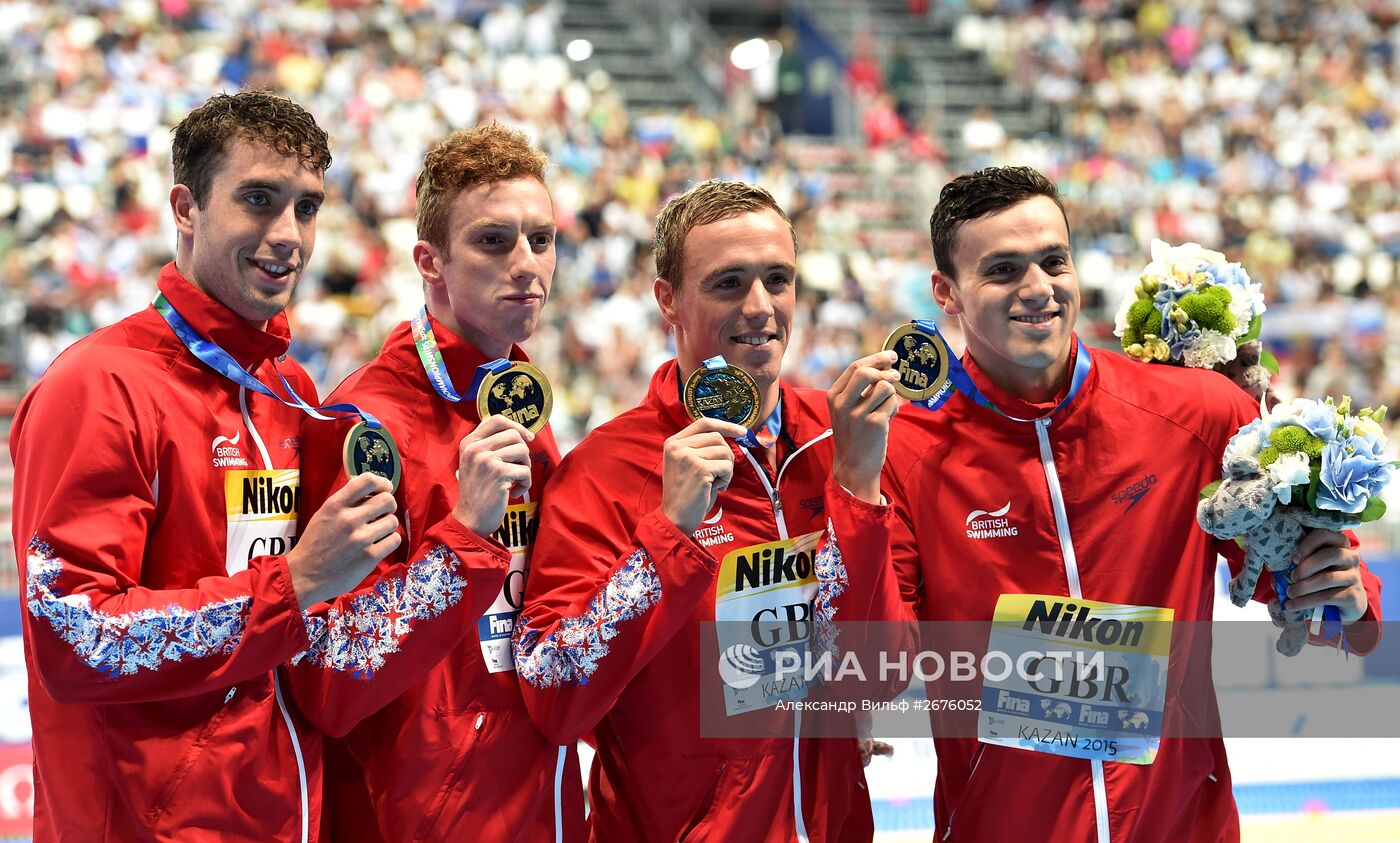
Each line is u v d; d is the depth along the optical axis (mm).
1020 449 8250
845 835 8383
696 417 7723
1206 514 7703
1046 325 7984
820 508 8227
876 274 40406
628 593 7418
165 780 6961
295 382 8156
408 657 7219
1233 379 9000
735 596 7961
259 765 7207
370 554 6977
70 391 6918
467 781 7680
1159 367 8578
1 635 17281
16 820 14836
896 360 8078
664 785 7953
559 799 7938
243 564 7387
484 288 7898
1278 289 41688
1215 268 8906
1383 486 7562
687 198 8141
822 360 35125
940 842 8539
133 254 33562
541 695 7609
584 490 8055
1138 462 8164
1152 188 46844
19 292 31453
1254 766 15211
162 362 7270
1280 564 7789
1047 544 8148
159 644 6695
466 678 7758
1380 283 43406
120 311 31453
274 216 7305
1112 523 8125
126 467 6887
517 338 8055
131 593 6730
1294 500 7719
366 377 8133
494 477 7254
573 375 33094
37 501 6793
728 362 8000
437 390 8008
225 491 7340
